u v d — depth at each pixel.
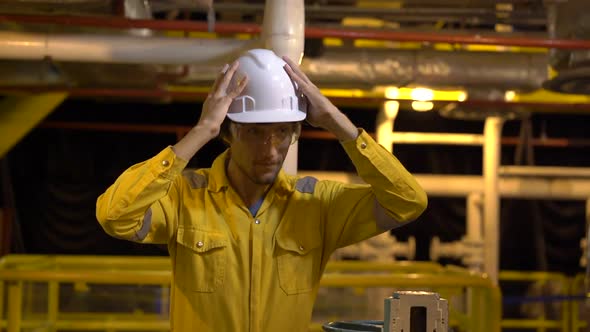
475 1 5.31
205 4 4.42
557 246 10.28
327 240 3.21
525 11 5.56
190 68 5.94
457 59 5.64
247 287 3.04
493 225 7.25
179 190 3.10
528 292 9.24
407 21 6.20
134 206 2.82
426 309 2.66
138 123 9.87
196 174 3.16
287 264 3.08
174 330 3.10
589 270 5.50
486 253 7.26
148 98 7.29
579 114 10.02
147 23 4.52
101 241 9.87
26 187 9.73
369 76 5.59
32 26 5.06
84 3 4.34
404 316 2.65
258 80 2.98
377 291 6.50
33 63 5.86
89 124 8.83
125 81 6.08
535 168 7.84
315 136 8.62
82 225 9.83
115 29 5.12
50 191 9.73
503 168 7.80
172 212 3.05
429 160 10.02
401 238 10.30
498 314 5.39
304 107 3.05
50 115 9.75
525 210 10.20
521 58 5.69
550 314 8.87
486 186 7.29
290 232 3.09
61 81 6.05
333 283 5.28
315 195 3.17
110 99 7.70
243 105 2.97
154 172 2.81
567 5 4.68
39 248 9.77
